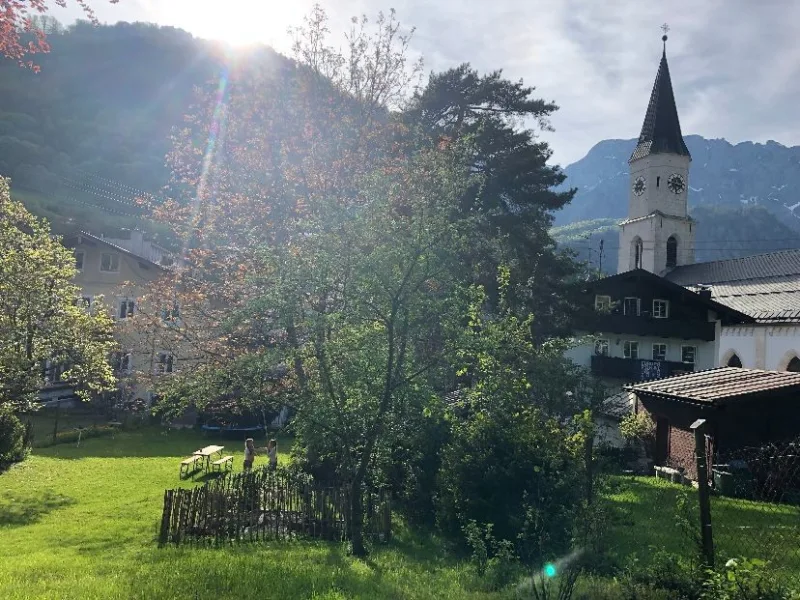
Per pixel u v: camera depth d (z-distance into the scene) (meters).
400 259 9.98
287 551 10.49
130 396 34.62
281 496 12.45
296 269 10.45
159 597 7.10
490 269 22.00
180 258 22.39
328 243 10.39
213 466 22.50
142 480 19.64
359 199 12.09
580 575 7.52
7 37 9.95
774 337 31.89
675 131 58.72
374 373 10.64
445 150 13.58
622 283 38.44
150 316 19.44
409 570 9.12
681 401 18.55
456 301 10.37
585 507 8.27
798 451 13.62
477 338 10.61
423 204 10.49
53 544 11.56
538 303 25.64
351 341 10.71
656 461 21.03
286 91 20.44
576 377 12.51
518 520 8.91
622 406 24.69
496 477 10.04
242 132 20.22
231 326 13.37
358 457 12.70
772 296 37.25
